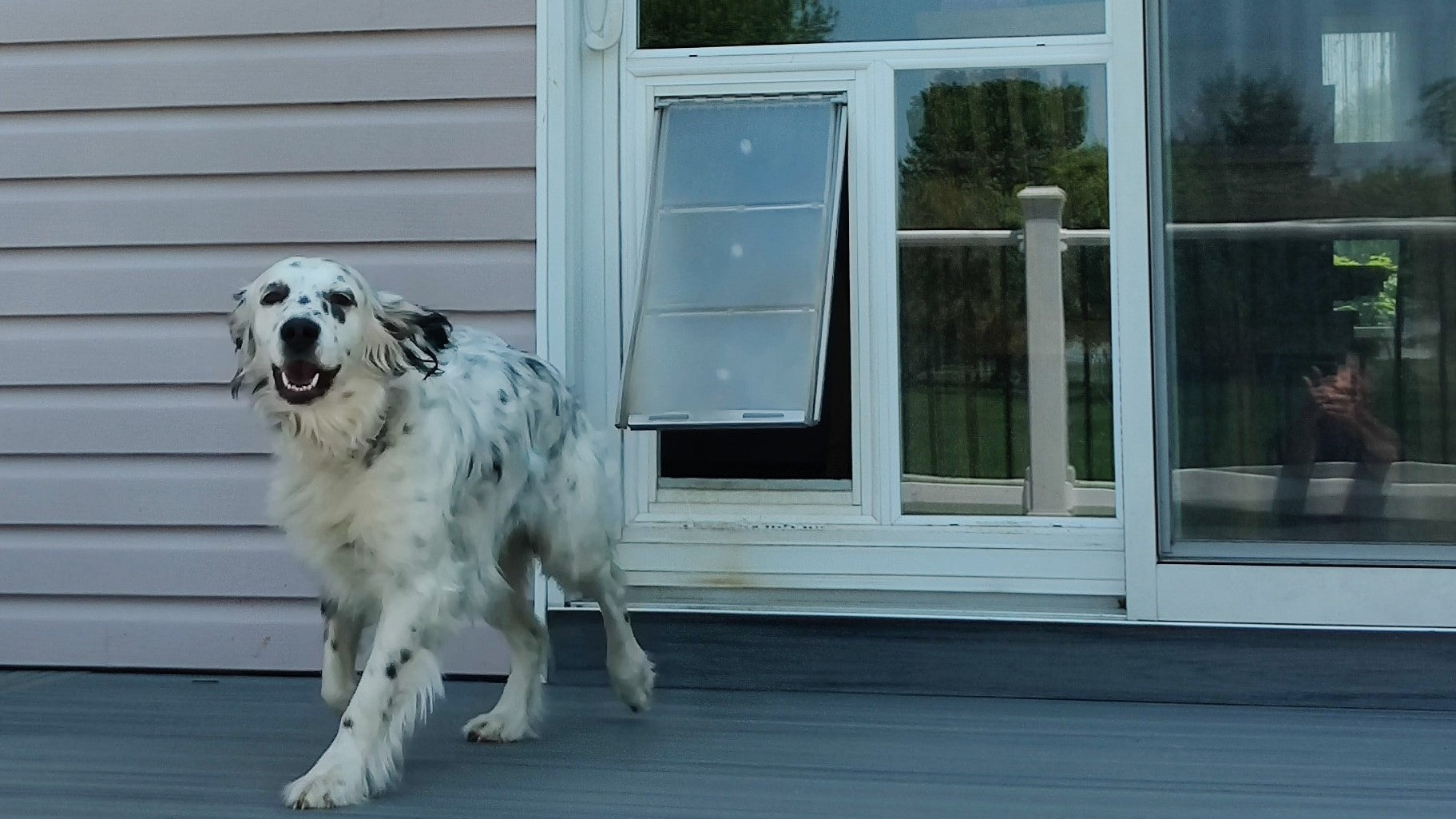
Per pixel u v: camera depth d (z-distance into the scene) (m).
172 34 4.48
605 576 3.81
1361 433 4.06
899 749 3.51
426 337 3.20
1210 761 3.40
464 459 3.26
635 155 4.46
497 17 4.35
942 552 4.27
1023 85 4.32
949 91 4.36
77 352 4.50
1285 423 4.09
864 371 4.34
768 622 4.21
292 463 3.20
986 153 4.34
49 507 4.50
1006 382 4.31
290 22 4.43
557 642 4.29
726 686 4.23
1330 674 3.97
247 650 4.43
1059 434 4.28
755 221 4.27
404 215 4.40
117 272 4.49
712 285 4.23
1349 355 4.08
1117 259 4.18
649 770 3.32
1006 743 3.56
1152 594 4.08
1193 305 4.14
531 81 4.34
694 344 4.18
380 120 4.41
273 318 3.06
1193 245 4.14
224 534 4.44
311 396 3.03
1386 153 4.08
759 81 4.43
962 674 4.14
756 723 3.80
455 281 4.38
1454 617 3.93
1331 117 4.10
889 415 4.33
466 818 2.93
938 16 4.38
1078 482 4.26
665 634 4.27
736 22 4.45
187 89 4.47
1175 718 3.85
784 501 4.38
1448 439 4.02
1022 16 4.34
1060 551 4.21
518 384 3.60
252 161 4.45
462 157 4.38
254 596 4.43
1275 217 4.11
